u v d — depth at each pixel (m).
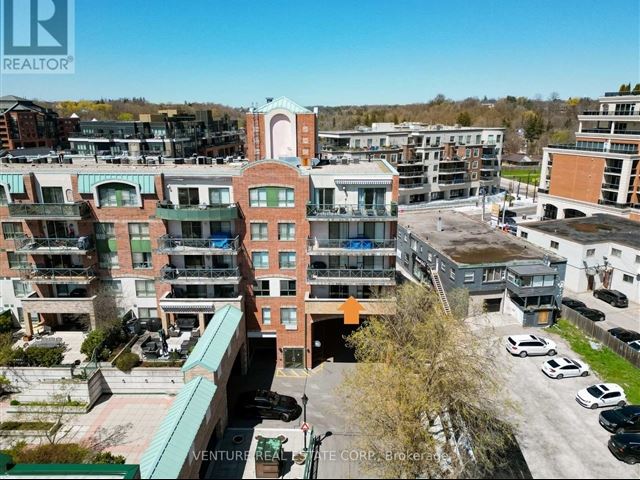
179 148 79.94
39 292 37.28
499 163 103.94
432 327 29.45
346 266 36.50
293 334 36.94
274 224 34.78
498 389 27.36
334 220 34.00
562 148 75.00
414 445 24.77
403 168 91.19
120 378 31.61
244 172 33.75
